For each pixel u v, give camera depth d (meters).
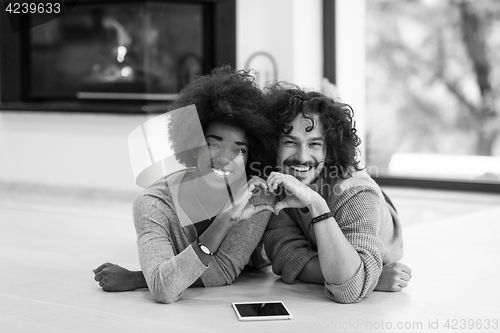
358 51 5.11
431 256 2.67
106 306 1.93
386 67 6.72
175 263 1.89
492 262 2.56
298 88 2.06
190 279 1.89
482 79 6.77
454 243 2.96
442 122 6.77
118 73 4.71
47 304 1.96
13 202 4.39
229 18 4.70
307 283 2.19
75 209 4.09
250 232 2.14
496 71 6.73
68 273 2.37
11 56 4.89
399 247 2.24
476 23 6.74
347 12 5.00
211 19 4.74
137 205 2.02
